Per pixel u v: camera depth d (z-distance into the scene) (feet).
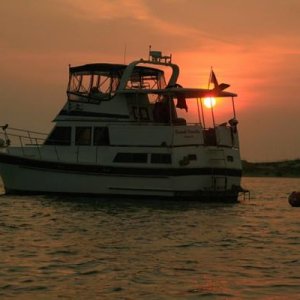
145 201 131.75
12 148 144.87
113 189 133.69
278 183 320.09
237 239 81.97
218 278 56.59
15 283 54.03
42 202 128.26
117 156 134.51
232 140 141.69
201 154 133.28
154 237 81.92
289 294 51.13
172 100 142.51
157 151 131.64
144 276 57.06
